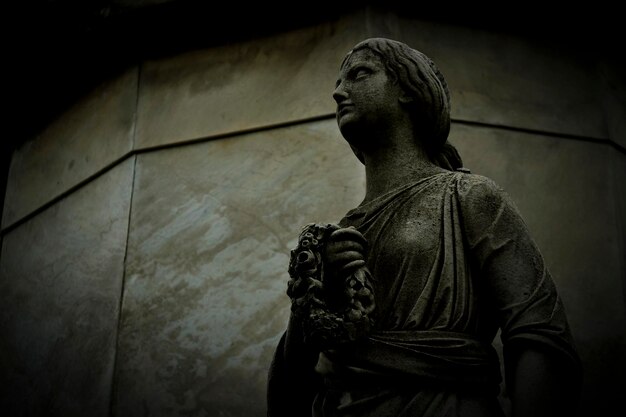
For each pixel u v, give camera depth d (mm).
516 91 6000
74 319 6145
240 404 5355
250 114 6125
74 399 5855
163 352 5652
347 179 5660
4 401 6238
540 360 2902
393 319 3055
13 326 6488
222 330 5578
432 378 2943
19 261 6746
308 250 3086
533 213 5648
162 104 6430
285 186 5809
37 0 6793
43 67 6930
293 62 6180
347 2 6191
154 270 5910
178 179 6125
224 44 6453
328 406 3045
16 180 7152
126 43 6699
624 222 5801
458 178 3275
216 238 5844
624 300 5551
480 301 3096
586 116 6039
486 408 2965
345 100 3465
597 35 6320
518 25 6223
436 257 3109
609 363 5363
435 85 3461
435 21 6125
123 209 6223
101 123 6676
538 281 3051
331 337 2980
